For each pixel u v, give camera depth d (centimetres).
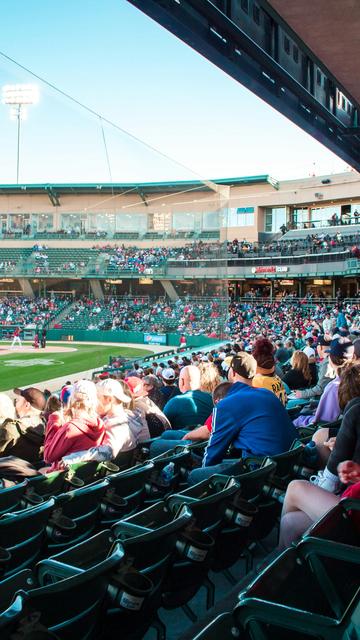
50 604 172
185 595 260
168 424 567
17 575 184
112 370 1045
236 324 3409
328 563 187
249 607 162
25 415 474
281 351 1235
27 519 250
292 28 577
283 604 177
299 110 731
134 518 257
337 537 215
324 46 618
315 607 190
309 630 156
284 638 164
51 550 287
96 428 409
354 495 248
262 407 377
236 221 5116
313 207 4978
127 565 199
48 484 342
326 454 388
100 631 199
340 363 586
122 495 330
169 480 367
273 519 342
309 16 546
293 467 364
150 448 464
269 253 4419
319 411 507
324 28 571
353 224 4516
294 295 4678
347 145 916
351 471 264
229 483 288
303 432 477
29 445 448
